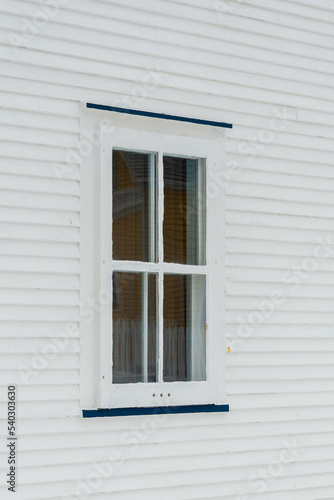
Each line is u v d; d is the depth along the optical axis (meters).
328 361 5.07
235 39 4.84
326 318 5.10
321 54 5.18
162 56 4.57
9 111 4.11
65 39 4.28
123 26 4.46
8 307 4.04
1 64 4.10
